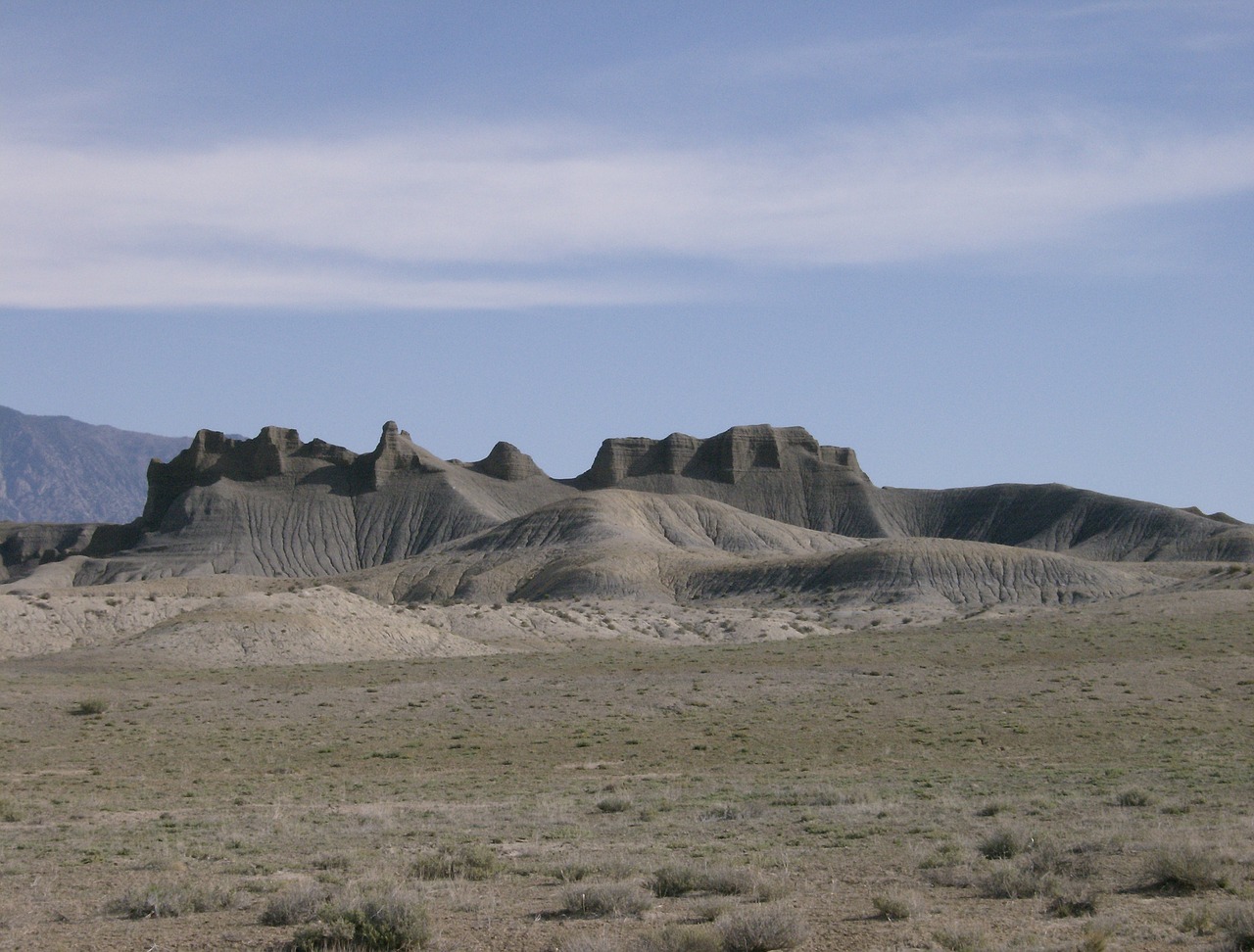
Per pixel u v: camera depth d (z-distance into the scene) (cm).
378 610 11356
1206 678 7031
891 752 5366
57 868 2753
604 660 8894
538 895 2288
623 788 4394
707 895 2266
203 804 4122
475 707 6762
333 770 5159
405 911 1891
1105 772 4416
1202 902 2080
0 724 6241
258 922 2059
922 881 2378
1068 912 2042
